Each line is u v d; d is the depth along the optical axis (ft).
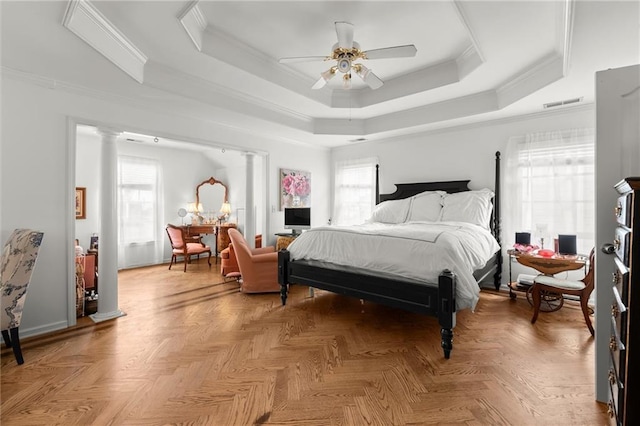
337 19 8.05
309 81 12.16
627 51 7.41
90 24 6.88
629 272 3.95
